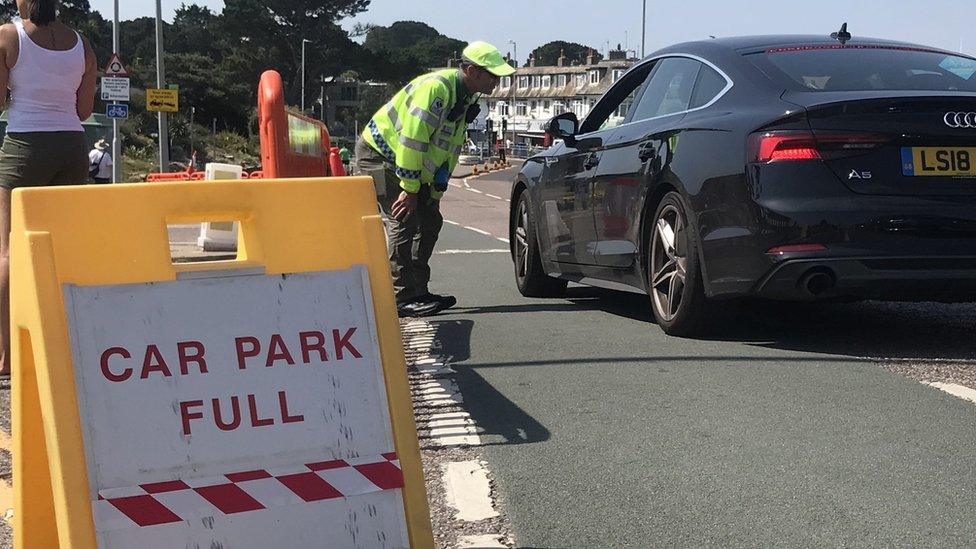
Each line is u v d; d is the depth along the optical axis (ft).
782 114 15.85
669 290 18.01
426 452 11.69
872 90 16.58
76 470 7.09
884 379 14.62
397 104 20.92
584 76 475.72
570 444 11.85
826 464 11.07
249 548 7.41
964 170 15.70
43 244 7.39
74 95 16.61
